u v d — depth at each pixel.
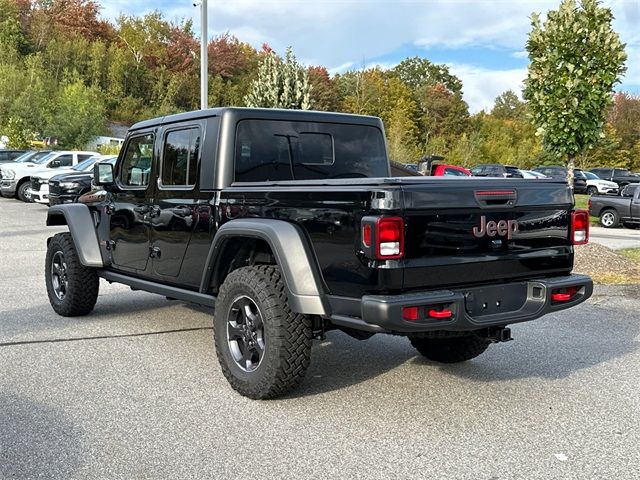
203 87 16.06
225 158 4.97
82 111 53.09
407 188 3.84
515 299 4.43
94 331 6.39
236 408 4.38
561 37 12.38
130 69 85.75
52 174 21.61
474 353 5.30
